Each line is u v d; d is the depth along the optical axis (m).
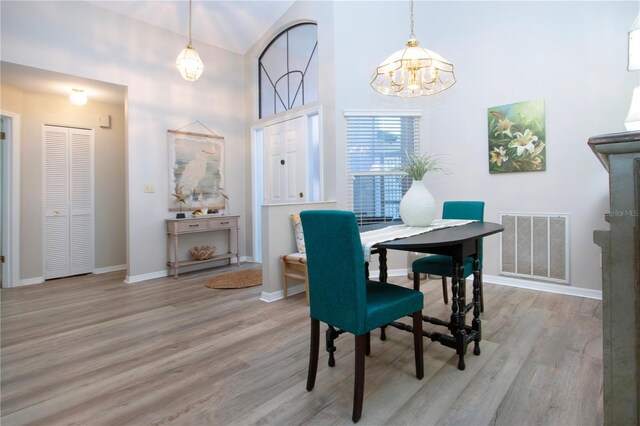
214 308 3.03
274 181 4.84
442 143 3.88
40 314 2.91
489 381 1.75
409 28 3.92
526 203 3.36
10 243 3.84
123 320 2.75
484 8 3.56
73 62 3.61
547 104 3.22
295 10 4.39
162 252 4.32
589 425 1.41
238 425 1.46
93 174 4.57
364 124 3.94
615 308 0.68
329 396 1.66
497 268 3.57
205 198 4.77
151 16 4.11
